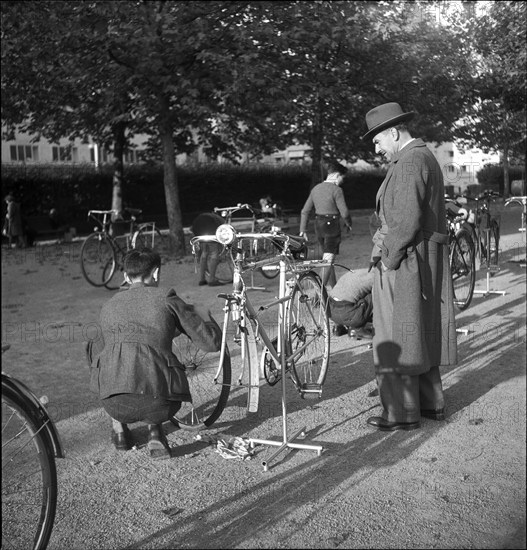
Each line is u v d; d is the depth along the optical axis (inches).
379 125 151.0
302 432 149.4
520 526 106.3
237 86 383.2
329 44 289.4
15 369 194.5
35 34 439.2
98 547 104.8
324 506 115.6
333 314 189.0
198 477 129.3
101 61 448.5
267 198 536.7
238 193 948.6
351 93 329.1
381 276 151.8
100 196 824.9
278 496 120.3
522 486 120.2
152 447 137.6
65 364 200.1
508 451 136.0
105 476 130.3
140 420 132.1
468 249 277.0
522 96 350.0
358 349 219.6
